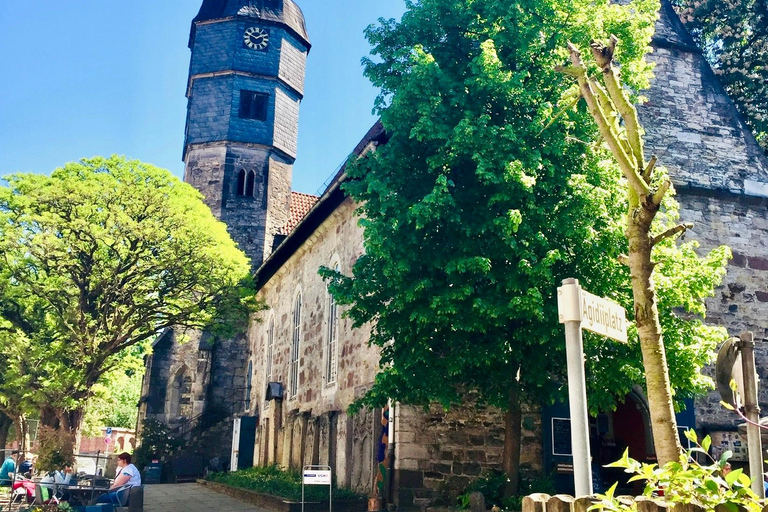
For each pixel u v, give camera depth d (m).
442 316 12.46
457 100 12.97
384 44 14.20
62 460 16.28
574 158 13.41
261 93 41.62
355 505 17.00
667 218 16.31
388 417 16.97
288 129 42.28
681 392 14.06
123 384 62.41
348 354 20.89
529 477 16.61
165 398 37.38
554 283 12.88
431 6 13.77
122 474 13.84
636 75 13.83
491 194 13.05
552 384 13.77
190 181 40.62
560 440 16.91
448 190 13.02
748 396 5.89
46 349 24.02
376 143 18.53
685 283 13.52
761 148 21.27
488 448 16.73
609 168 13.51
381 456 17.14
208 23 42.03
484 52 12.67
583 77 6.70
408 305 13.12
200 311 27.50
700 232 19.27
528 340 12.53
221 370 37.25
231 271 26.78
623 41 13.54
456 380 14.55
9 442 34.84
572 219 12.77
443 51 13.95
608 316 4.86
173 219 24.86
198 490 26.36
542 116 12.73
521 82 12.84
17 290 23.88
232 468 32.56
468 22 13.76
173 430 36.00
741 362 5.97
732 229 19.53
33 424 30.84
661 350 5.96
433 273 13.15
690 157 19.78
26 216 22.92
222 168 40.38
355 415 19.55
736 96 23.75
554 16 13.23
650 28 13.72
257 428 32.09
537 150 12.65
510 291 12.73
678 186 19.34
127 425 63.16
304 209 42.91
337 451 20.70
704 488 3.69
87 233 23.39
